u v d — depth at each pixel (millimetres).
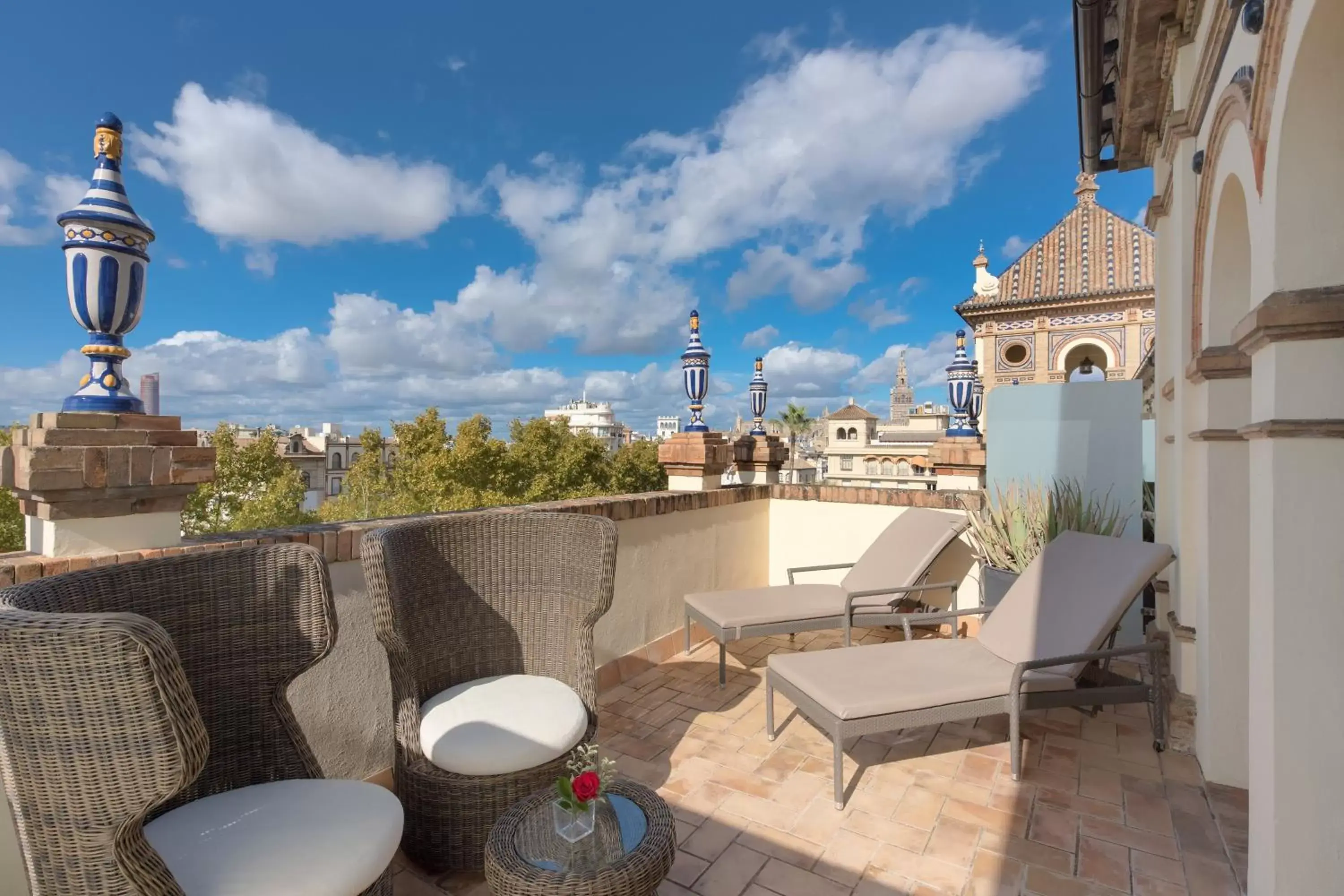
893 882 2199
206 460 2197
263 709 1982
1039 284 18250
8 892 1674
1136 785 2818
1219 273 2715
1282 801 1648
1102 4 3289
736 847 2400
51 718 1190
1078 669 2955
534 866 1602
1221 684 2771
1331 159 1562
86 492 1937
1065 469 5227
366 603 2732
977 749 3174
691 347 5855
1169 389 3766
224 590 1936
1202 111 2877
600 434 117062
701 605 4105
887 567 4473
